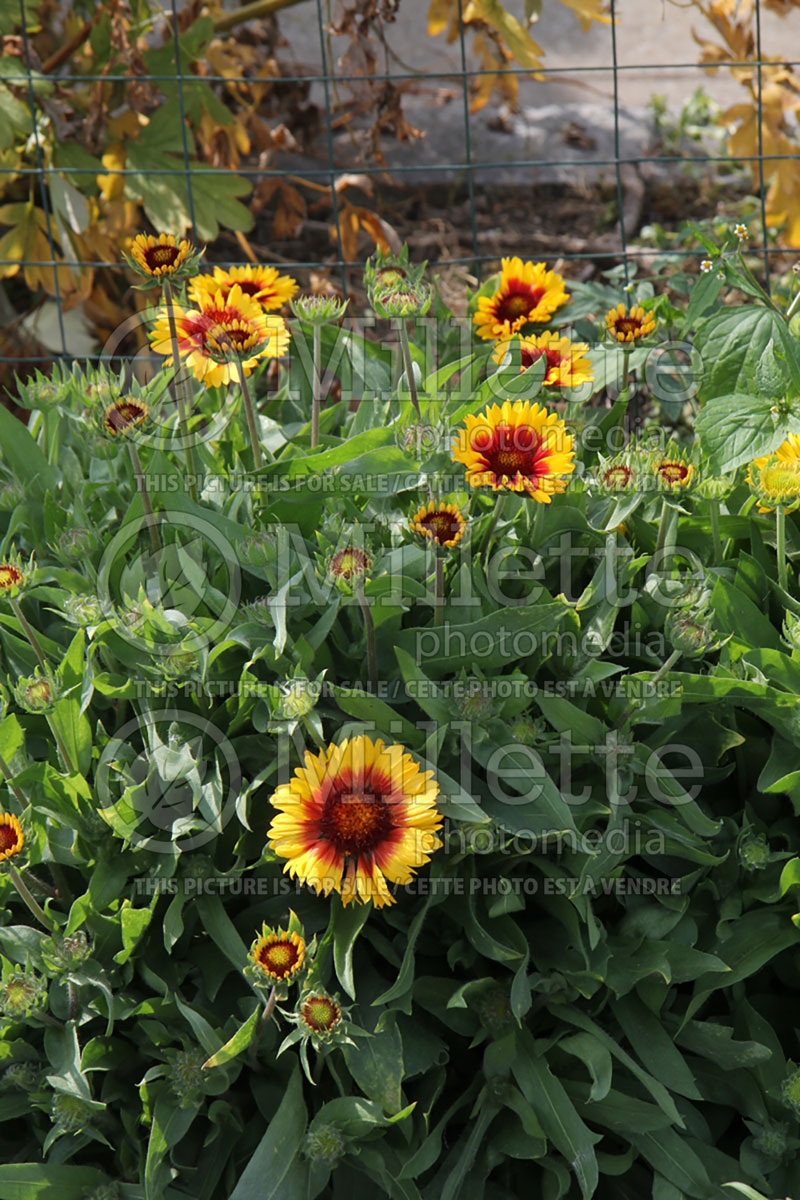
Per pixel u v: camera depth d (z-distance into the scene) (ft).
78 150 7.99
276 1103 5.16
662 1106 5.08
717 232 7.38
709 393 5.67
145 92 7.63
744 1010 5.29
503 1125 5.20
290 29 11.71
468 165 6.74
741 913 5.29
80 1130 5.12
